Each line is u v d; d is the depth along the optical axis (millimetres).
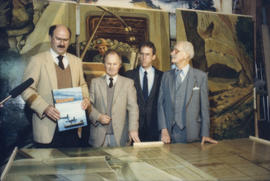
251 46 4027
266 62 4148
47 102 2385
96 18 3422
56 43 2484
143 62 2820
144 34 3578
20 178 1104
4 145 3057
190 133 2357
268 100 4078
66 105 2266
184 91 2432
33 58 2432
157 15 3646
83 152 1579
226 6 4121
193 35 3758
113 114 2447
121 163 1340
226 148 1701
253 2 4215
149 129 2807
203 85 2408
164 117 2457
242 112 3920
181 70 2477
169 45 3666
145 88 2836
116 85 2500
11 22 3156
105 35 3439
